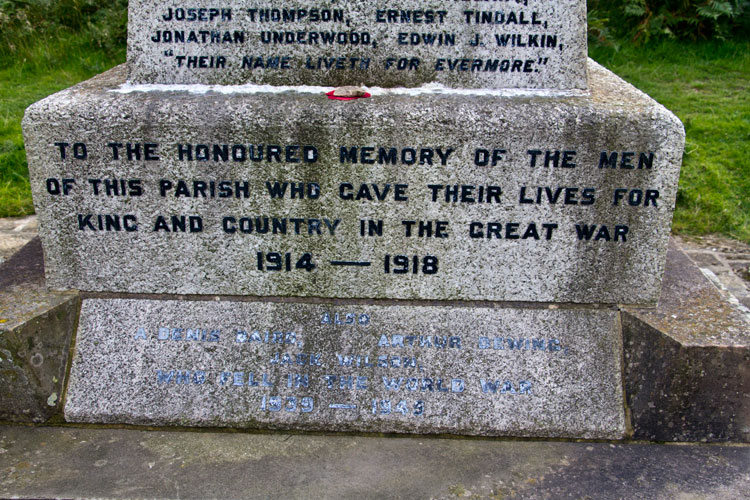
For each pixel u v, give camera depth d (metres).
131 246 2.69
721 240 4.38
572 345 2.69
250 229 2.65
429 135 2.48
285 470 2.45
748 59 6.85
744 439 2.61
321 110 2.46
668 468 2.49
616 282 2.70
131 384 2.67
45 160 2.56
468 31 2.60
